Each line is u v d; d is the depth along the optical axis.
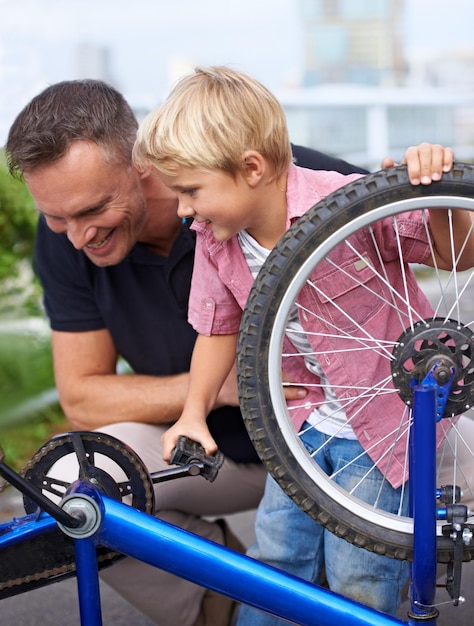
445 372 1.54
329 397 1.86
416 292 1.81
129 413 2.19
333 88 7.30
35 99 1.95
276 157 1.69
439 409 1.56
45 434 3.45
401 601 2.05
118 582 2.04
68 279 2.23
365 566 1.85
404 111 6.27
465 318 3.50
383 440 1.80
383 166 1.64
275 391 1.62
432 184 1.54
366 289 1.73
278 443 1.63
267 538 1.98
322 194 1.75
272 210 1.73
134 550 1.59
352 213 1.56
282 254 1.58
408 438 1.69
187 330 2.20
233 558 1.60
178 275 2.13
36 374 3.65
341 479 1.86
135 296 2.19
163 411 2.17
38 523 1.66
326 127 6.18
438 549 1.62
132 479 1.72
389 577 1.86
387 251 1.73
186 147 1.61
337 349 1.76
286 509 1.95
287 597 1.60
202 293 1.87
